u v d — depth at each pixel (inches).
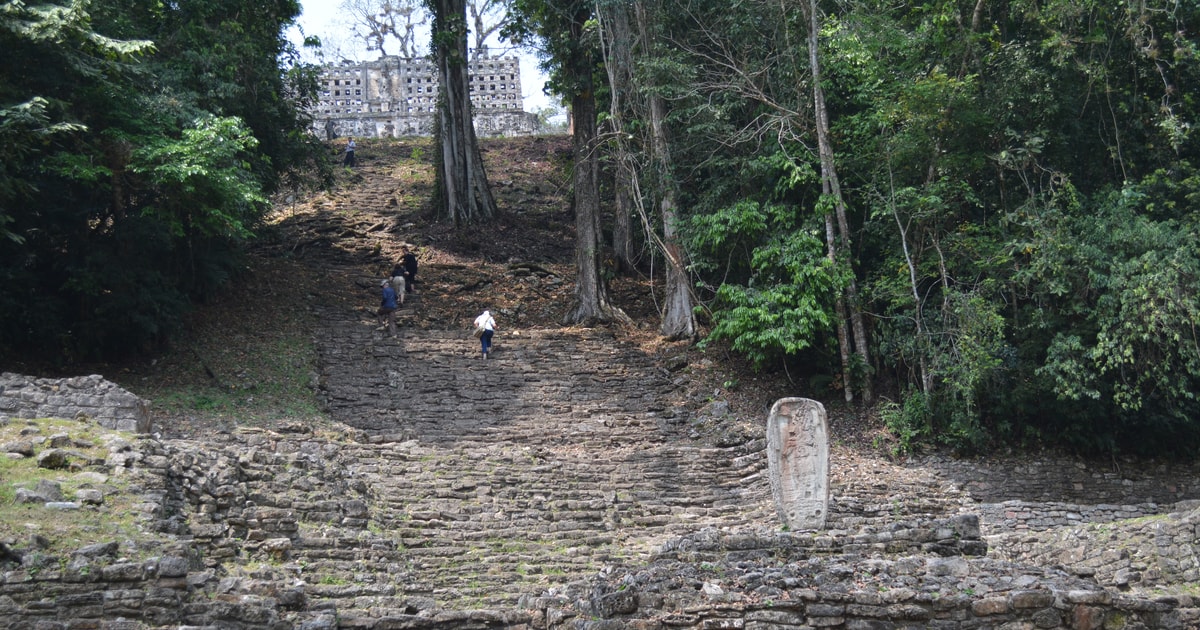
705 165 1075.9
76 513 509.0
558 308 1217.4
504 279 1288.1
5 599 423.5
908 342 912.9
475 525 685.9
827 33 1002.7
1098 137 995.9
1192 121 985.5
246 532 581.0
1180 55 917.8
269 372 948.6
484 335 1043.9
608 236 1385.3
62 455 569.0
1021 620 444.1
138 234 902.4
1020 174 956.0
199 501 583.5
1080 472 888.9
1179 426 900.0
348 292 1197.1
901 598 443.5
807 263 943.0
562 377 1020.5
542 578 605.6
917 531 513.7
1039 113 966.4
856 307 962.1
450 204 1416.1
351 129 1899.6
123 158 874.1
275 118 1133.1
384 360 1015.6
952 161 936.9
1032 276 889.5
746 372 1016.9
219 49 1052.5
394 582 564.4
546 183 1659.7
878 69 983.6
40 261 909.8
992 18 1022.4
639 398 994.7
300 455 683.4
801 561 479.5
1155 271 824.9
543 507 733.9
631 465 839.7
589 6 1141.1
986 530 776.9
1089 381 870.4
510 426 908.0
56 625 417.4
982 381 896.3
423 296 1216.8
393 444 807.1
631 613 446.6
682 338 1093.8
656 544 690.8
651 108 1077.8
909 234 963.3
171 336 969.5
